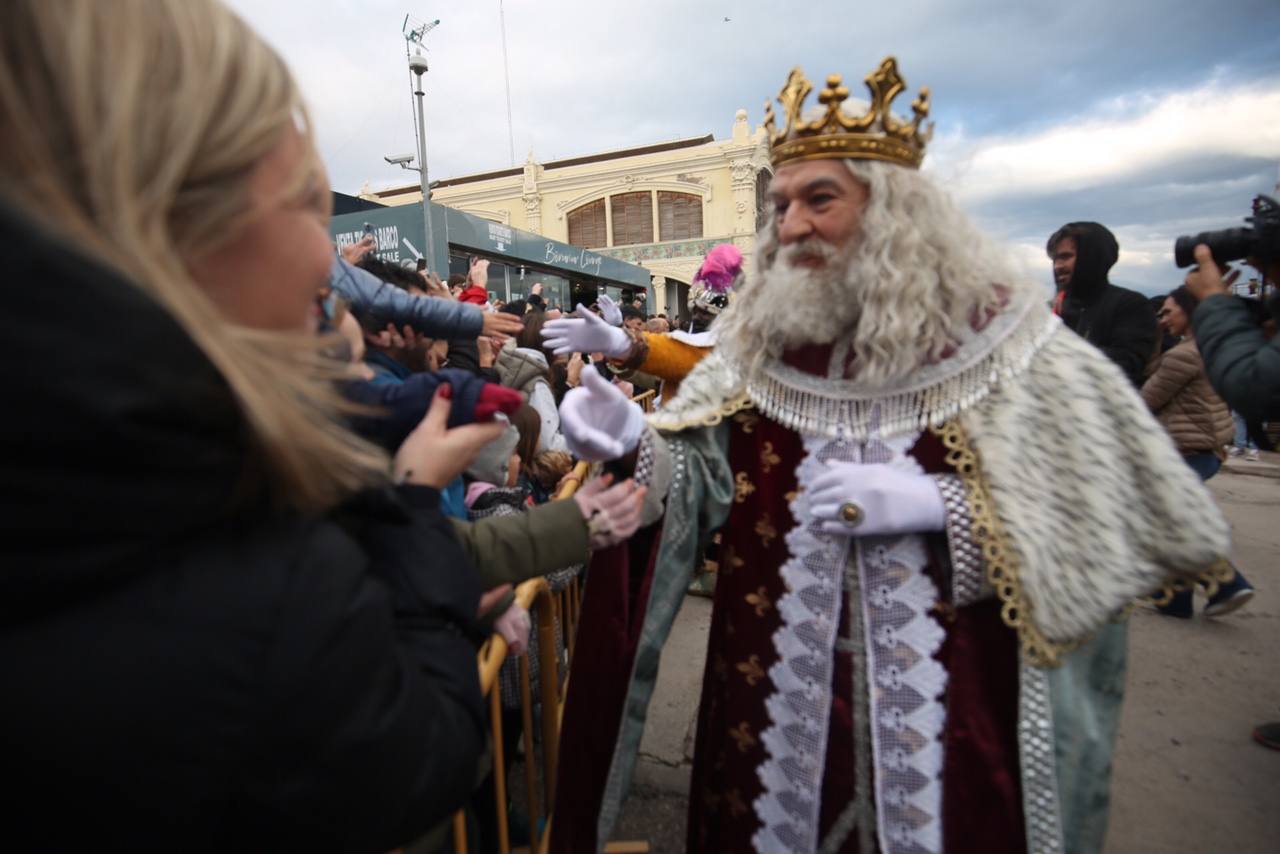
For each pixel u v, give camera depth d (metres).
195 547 0.52
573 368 3.80
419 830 0.62
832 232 1.15
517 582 1.11
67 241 0.44
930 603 1.12
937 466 1.13
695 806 1.47
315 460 0.57
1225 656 2.98
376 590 0.60
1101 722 1.13
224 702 0.49
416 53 8.61
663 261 22.64
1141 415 1.08
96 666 0.46
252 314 0.59
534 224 23.59
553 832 1.37
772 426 1.29
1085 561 1.04
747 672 1.28
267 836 0.53
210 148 0.50
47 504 0.42
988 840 1.09
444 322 1.98
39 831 0.47
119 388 0.43
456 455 0.86
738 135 21.55
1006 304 1.16
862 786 1.16
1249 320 1.53
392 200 24.81
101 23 0.46
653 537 1.34
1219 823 2.00
